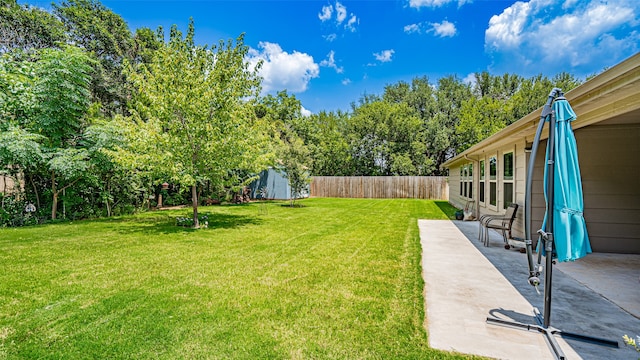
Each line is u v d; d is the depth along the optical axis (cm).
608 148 537
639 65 227
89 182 974
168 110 744
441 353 238
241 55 866
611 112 349
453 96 2945
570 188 263
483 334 266
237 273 433
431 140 2577
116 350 244
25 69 912
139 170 1094
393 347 247
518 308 318
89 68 960
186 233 738
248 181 930
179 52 771
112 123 985
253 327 279
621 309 313
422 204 1612
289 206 1465
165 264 476
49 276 416
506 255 534
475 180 1031
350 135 2731
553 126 272
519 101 2317
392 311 312
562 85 2450
